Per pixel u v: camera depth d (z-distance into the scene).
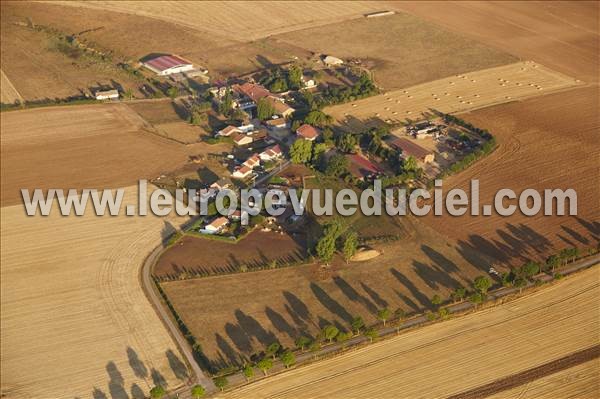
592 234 157.50
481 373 122.31
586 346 126.69
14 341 134.62
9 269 154.62
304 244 158.88
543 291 140.75
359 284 145.62
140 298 144.38
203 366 126.62
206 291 145.50
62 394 122.44
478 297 136.12
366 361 126.38
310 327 134.88
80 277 151.38
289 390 121.00
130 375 125.69
